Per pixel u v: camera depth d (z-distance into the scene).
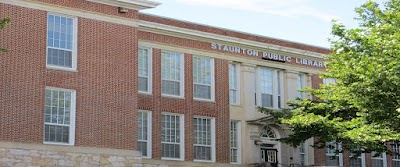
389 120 32.66
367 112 33.31
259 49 48.16
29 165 33.66
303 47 51.12
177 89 43.81
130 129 37.16
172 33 43.56
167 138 42.72
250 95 47.41
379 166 54.50
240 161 46.28
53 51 35.47
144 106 41.69
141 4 38.06
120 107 36.94
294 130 38.97
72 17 36.25
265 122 47.34
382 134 33.94
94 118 35.94
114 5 37.38
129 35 37.81
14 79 33.78
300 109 39.69
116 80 36.97
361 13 36.31
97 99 36.19
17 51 34.09
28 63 34.34
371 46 31.25
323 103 39.09
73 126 35.34
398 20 32.38
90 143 35.66
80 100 35.69
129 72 37.53
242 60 47.28
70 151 34.94
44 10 35.25
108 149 36.19
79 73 35.84
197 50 44.97
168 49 43.53
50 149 34.34
